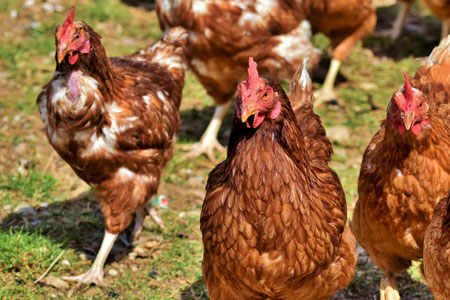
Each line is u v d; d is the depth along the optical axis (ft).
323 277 12.16
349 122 25.68
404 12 33.12
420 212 13.33
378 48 32.65
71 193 20.47
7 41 30.83
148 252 17.83
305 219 11.30
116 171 15.79
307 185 11.51
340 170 22.33
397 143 13.02
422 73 15.72
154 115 16.08
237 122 11.16
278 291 11.89
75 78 14.61
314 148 13.89
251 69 10.70
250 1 20.70
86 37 14.56
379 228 14.02
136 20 34.27
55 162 22.24
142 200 16.17
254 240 11.21
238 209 11.16
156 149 16.28
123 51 30.45
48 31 32.07
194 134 25.02
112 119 15.24
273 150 11.00
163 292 16.17
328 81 27.45
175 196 20.81
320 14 25.70
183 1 20.77
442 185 13.09
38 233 18.22
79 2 35.53
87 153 15.30
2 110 25.22
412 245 13.82
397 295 15.07
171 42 18.71
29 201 19.86
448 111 14.88
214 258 11.78
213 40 20.88
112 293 16.01
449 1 28.55
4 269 16.29
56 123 15.03
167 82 17.43
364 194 14.16
